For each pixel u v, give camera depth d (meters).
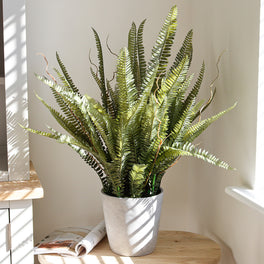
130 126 1.10
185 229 1.73
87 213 1.62
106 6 1.56
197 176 1.60
